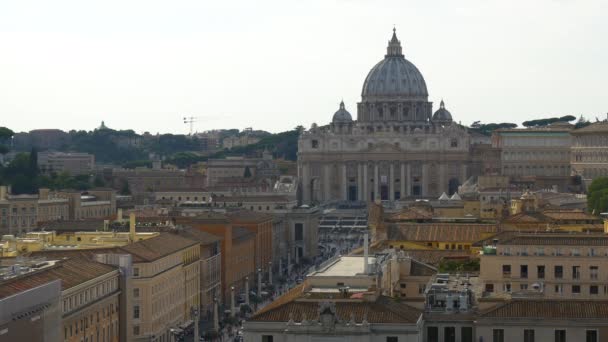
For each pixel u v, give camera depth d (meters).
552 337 167.62
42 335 179.00
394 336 166.62
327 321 166.88
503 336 168.75
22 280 195.62
